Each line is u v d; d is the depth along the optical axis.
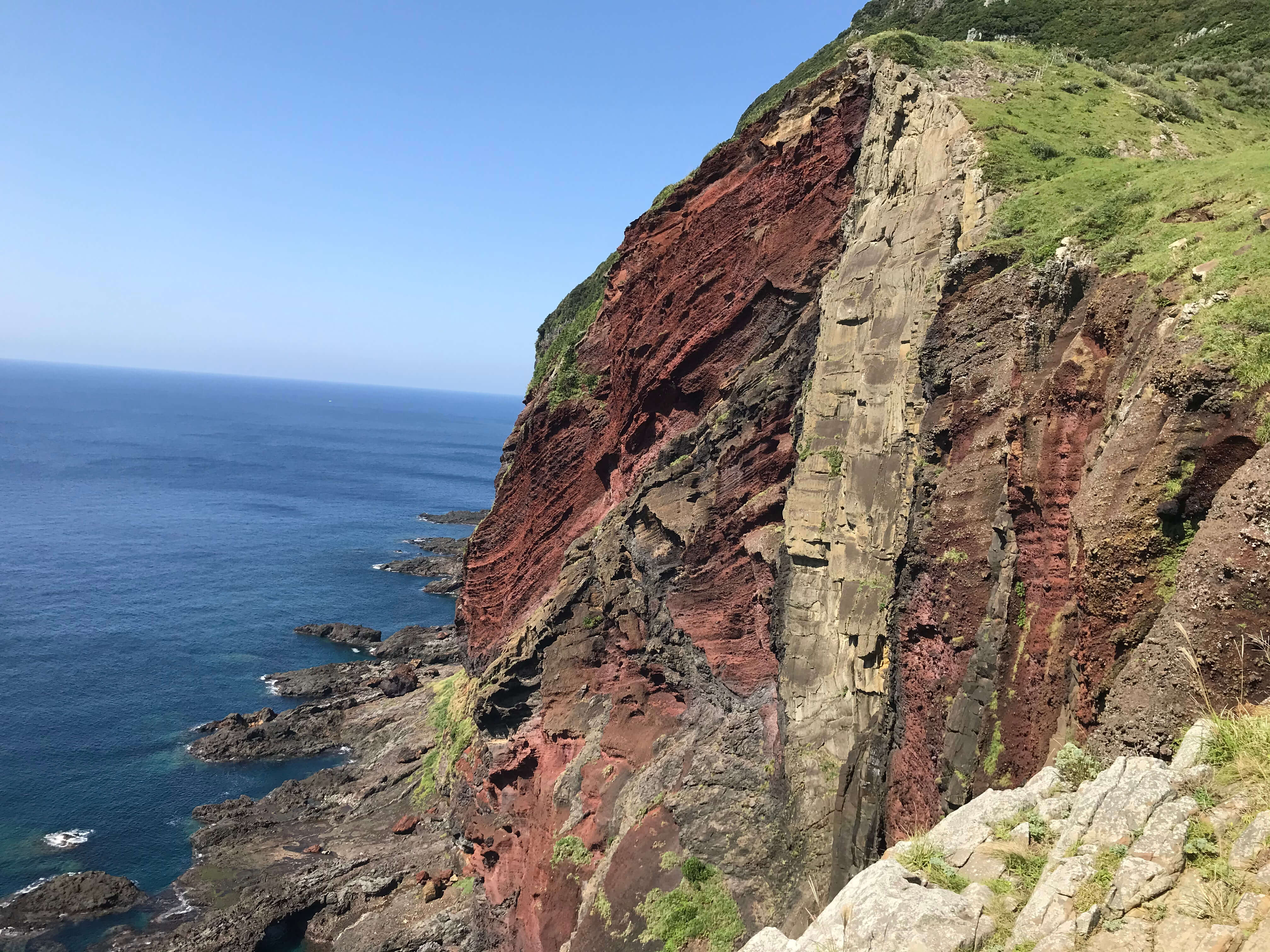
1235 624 9.53
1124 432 12.74
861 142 25.56
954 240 20.92
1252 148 22.83
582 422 37.03
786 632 22.92
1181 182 16.78
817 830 20.44
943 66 25.89
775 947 8.59
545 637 33.53
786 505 24.03
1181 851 7.16
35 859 38.97
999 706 15.02
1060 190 19.20
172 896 36.91
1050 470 15.10
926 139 23.44
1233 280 12.88
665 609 28.58
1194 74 33.81
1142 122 25.20
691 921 21.20
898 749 18.75
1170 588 11.29
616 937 22.42
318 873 37.91
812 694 21.86
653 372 31.86
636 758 27.47
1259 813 7.07
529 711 34.28
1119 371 14.39
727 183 30.84
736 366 28.73
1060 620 14.30
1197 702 9.51
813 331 25.30
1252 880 6.57
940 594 17.69
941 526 17.88
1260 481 9.98
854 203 25.02
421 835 40.50
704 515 27.73
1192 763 8.11
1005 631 15.30
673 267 32.25
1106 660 12.01
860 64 26.17
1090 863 7.51
